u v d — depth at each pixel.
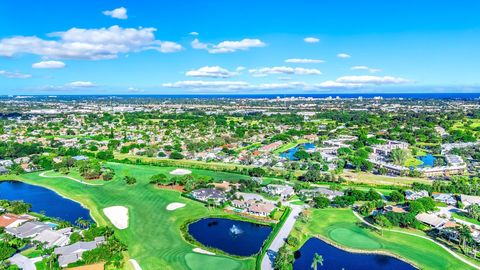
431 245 158.00
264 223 183.12
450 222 175.62
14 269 129.38
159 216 191.12
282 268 132.88
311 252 153.38
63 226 169.25
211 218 191.88
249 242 163.12
